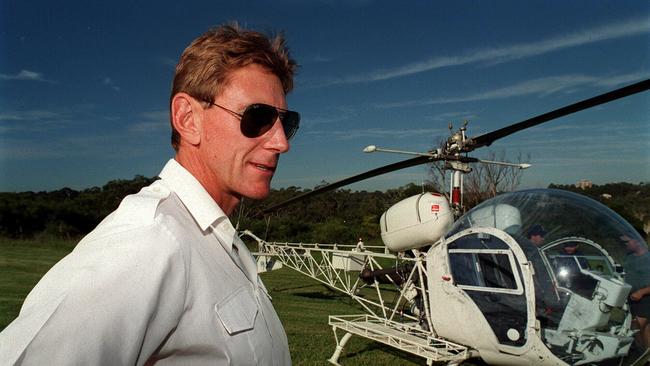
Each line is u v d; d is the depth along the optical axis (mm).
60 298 800
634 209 20938
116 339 815
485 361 4430
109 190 34875
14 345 758
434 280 4777
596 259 3812
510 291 4020
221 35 1240
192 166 1243
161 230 962
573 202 4180
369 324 6215
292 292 13672
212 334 977
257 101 1226
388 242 6121
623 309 3660
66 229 28469
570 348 3740
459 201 5930
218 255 1110
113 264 854
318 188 7426
